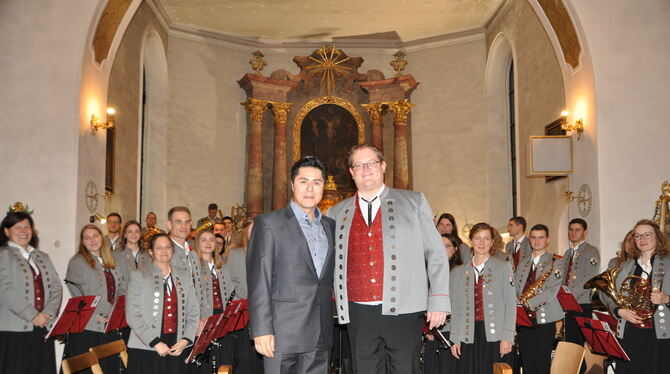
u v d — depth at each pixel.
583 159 8.67
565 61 9.23
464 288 5.71
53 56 8.57
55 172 8.40
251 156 14.91
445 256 3.85
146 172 13.98
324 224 3.86
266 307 3.59
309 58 15.57
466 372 5.63
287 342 3.60
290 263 3.67
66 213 8.34
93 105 9.05
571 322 7.64
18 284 5.78
